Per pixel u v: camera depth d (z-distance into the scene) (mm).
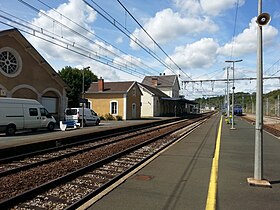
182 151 12414
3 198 5953
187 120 42969
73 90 61469
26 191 6102
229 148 13328
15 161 10633
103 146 14789
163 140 16984
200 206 5445
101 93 45031
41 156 11742
